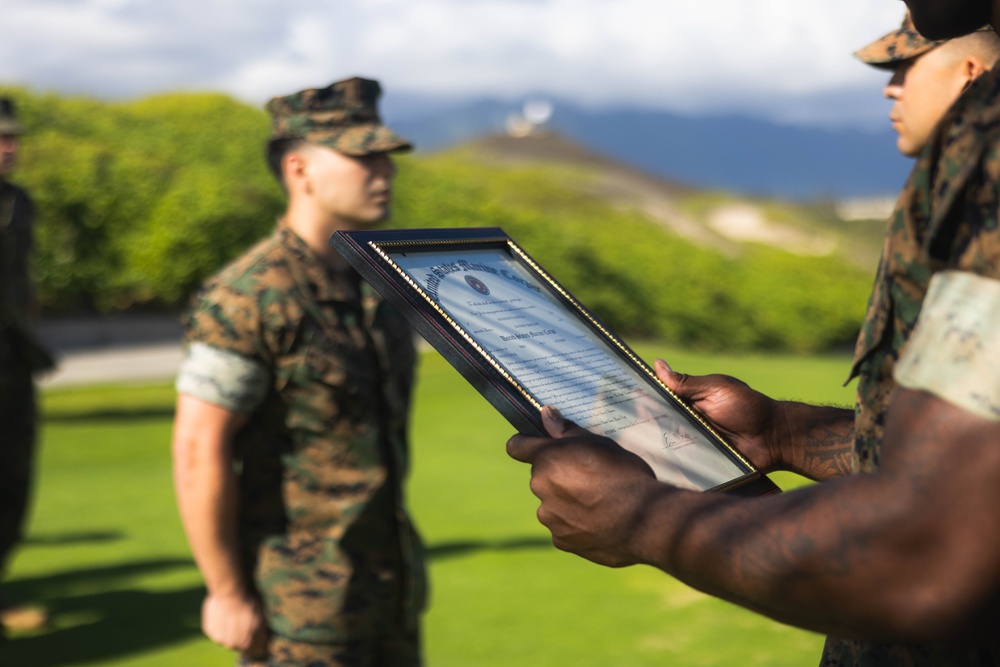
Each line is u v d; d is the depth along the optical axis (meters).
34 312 4.70
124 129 20.23
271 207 17.25
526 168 30.80
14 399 4.53
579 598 4.61
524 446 1.12
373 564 2.41
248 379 2.33
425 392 11.28
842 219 44.78
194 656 4.04
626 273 20.06
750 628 4.23
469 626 4.27
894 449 0.85
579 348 1.40
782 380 14.15
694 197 47.59
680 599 4.59
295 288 2.36
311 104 2.51
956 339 0.83
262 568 2.38
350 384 2.38
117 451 8.44
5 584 4.96
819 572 0.86
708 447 1.39
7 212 4.54
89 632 4.30
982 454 0.80
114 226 16.16
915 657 1.03
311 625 2.35
